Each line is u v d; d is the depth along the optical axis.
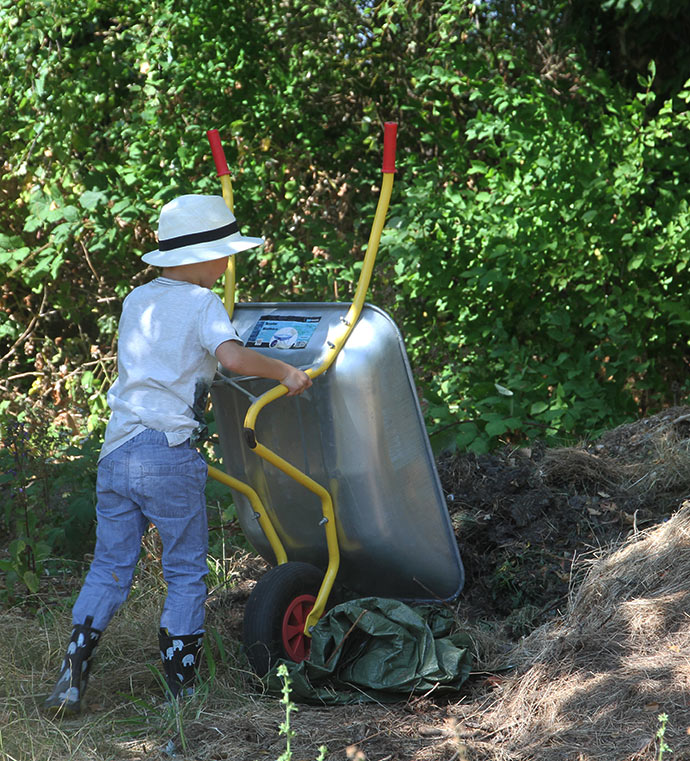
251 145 9.05
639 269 7.69
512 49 9.29
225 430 4.70
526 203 7.60
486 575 5.08
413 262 7.72
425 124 9.34
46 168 9.05
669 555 4.50
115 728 3.86
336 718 3.90
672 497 5.39
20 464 6.06
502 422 6.52
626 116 8.20
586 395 7.13
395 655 4.14
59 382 9.16
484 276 7.38
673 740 3.34
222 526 5.93
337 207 9.69
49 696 3.95
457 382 7.70
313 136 9.52
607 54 10.01
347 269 8.78
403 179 9.09
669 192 7.85
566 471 5.62
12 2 8.91
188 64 8.55
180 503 4.00
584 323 7.36
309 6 9.07
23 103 8.70
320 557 4.81
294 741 3.69
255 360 3.89
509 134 7.91
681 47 9.56
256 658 4.17
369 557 4.62
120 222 8.39
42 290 9.70
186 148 8.40
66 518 6.29
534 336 8.00
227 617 5.08
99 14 9.30
